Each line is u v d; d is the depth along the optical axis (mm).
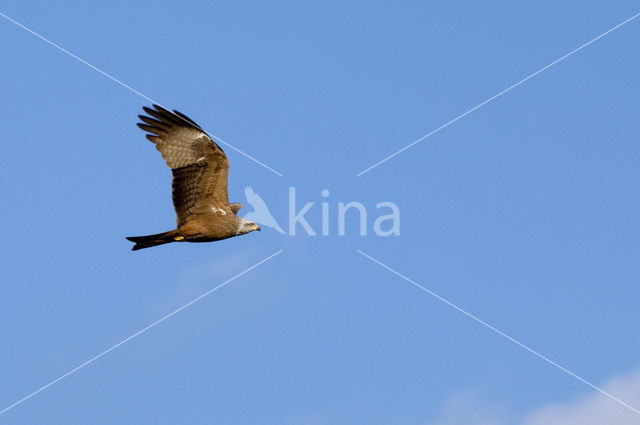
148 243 41812
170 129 41688
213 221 41969
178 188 41906
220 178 41688
